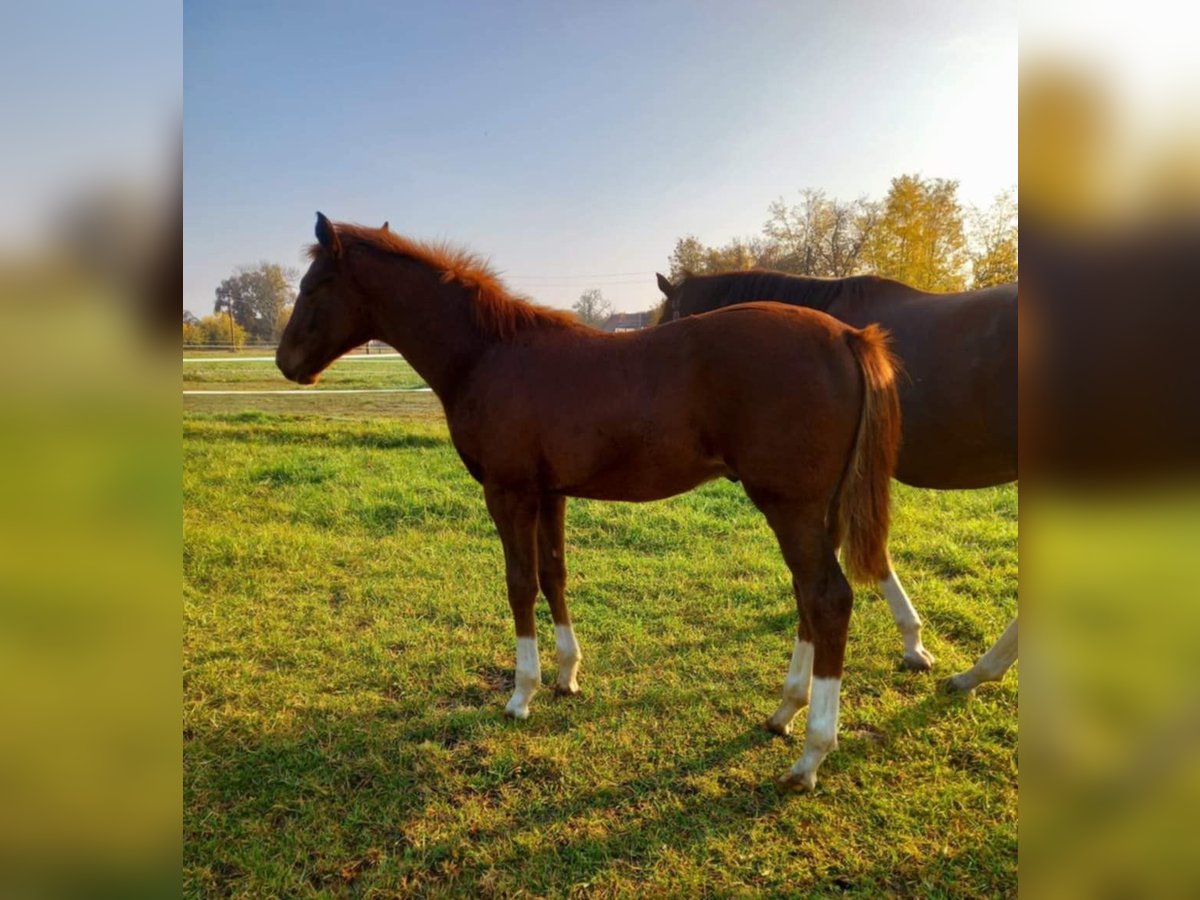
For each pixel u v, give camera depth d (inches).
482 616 157.3
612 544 206.2
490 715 118.0
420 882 83.8
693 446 100.1
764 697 121.7
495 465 112.3
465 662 137.2
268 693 125.6
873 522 95.9
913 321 124.4
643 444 101.3
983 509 232.4
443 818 94.3
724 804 95.5
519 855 87.6
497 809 95.8
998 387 113.7
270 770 104.4
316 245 127.9
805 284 145.4
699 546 201.0
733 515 233.6
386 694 126.6
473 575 180.9
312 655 139.2
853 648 137.5
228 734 113.2
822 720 95.3
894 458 97.4
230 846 89.6
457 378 119.0
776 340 93.6
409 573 183.2
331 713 119.6
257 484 267.3
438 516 231.5
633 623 151.8
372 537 212.2
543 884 83.0
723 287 155.1
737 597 164.9
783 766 103.2
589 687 126.8
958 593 163.2
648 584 172.7
